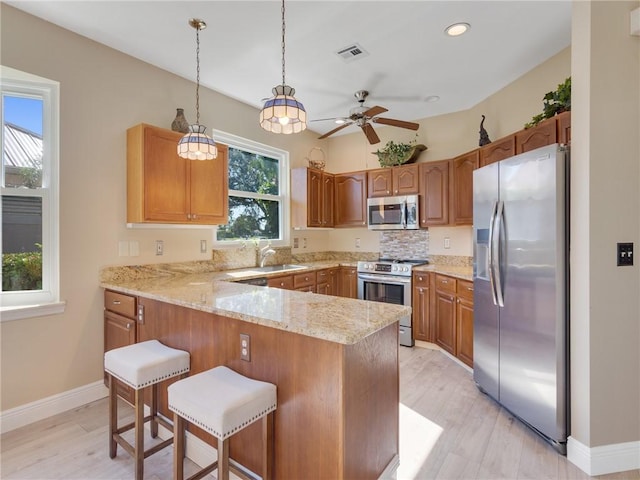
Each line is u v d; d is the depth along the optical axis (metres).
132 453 1.72
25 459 1.89
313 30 2.43
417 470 1.78
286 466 1.48
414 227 4.11
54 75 2.35
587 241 1.79
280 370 1.49
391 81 3.27
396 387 1.72
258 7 2.17
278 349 1.50
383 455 1.61
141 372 1.67
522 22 2.34
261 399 1.42
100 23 2.34
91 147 2.54
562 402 1.90
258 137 4.04
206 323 1.82
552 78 2.81
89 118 2.53
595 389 1.79
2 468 1.81
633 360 1.82
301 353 1.42
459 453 1.92
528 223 2.08
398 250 4.61
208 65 2.94
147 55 2.77
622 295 1.81
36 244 2.40
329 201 4.75
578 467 1.81
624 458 1.79
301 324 1.38
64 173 2.41
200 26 2.37
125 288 2.35
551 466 1.82
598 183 1.79
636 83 1.81
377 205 4.41
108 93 2.63
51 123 2.42
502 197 2.30
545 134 2.37
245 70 3.03
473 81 3.27
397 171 4.30
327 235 5.25
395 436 1.71
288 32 2.45
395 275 3.93
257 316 1.50
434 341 3.65
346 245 5.12
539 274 2.00
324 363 1.35
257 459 1.59
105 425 2.24
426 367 3.18
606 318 1.79
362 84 3.33
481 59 2.85
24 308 2.22
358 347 1.41
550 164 1.92
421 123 4.41
